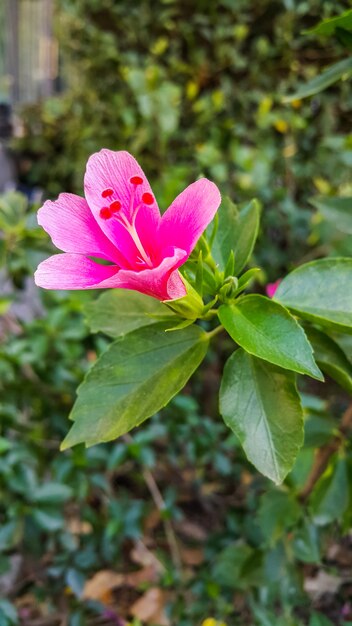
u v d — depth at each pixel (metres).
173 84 0.92
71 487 0.55
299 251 0.77
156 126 0.88
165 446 0.70
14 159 1.47
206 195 0.29
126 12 0.95
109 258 0.30
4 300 0.58
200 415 0.76
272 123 0.85
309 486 0.46
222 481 0.71
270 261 0.75
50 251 0.53
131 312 0.37
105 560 0.59
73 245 0.29
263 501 0.47
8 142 1.48
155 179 0.91
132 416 0.31
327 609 0.54
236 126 0.87
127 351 0.32
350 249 0.54
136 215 0.30
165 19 0.91
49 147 1.38
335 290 0.32
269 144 0.87
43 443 0.60
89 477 0.58
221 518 0.68
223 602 0.53
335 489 0.43
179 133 0.90
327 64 0.84
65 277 0.28
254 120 0.88
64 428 0.59
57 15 1.21
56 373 0.59
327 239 0.64
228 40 0.88
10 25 1.75
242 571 0.49
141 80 0.85
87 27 1.01
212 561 0.56
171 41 0.93
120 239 0.30
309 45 0.84
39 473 0.59
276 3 0.85
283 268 0.77
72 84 1.21
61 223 0.29
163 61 0.94
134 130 0.94
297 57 0.85
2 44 1.86
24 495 0.52
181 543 0.65
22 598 0.57
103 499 0.63
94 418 0.31
